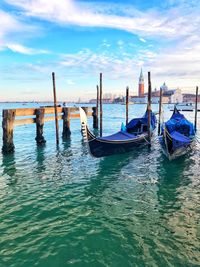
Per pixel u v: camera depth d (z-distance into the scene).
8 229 7.15
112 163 14.09
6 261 5.83
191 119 47.94
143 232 6.99
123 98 184.88
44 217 7.86
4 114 15.53
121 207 8.56
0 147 19.02
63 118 22.64
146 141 17.47
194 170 12.80
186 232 6.98
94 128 28.36
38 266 5.67
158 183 10.92
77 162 14.37
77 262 5.80
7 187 10.43
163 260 5.84
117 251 6.18
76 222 7.55
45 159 15.06
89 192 9.91
